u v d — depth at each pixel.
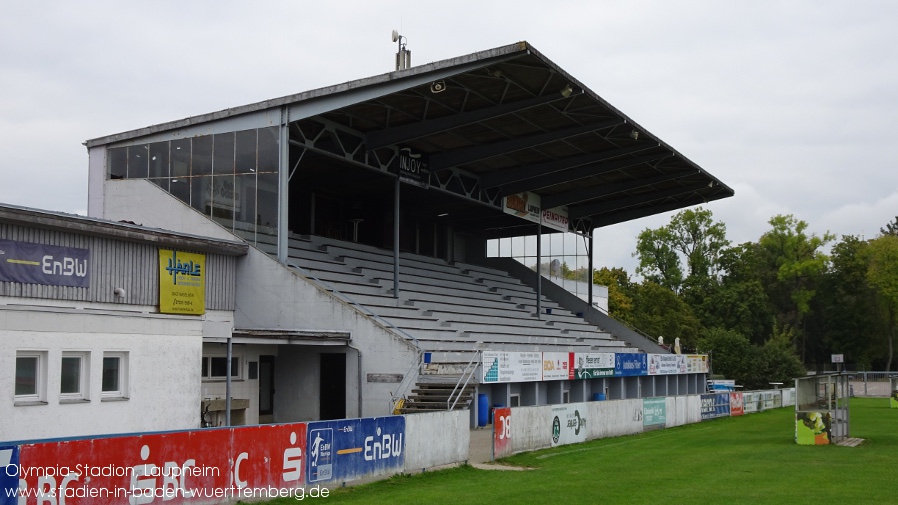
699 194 51.78
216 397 25.75
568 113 33.69
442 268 47.88
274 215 30.28
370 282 37.06
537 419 23.33
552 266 56.38
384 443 16.61
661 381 49.12
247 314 29.78
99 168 33.91
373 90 28.86
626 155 41.78
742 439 28.53
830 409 26.47
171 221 32.12
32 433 16.95
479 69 27.41
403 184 41.94
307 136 33.31
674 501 14.77
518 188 44.84
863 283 100.56
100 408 18.50
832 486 16.88
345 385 28.55
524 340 41.22
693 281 98.00
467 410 19.86
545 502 14.44
